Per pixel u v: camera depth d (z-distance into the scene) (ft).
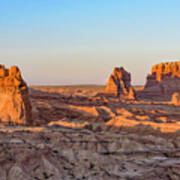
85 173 201.16
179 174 196.85
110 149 245.04
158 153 247.29
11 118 248.32
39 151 206.69
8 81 251.60
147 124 312.50
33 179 181.68
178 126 295.69
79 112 383.86
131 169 213.46
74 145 236.43
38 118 354.54
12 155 194.18
